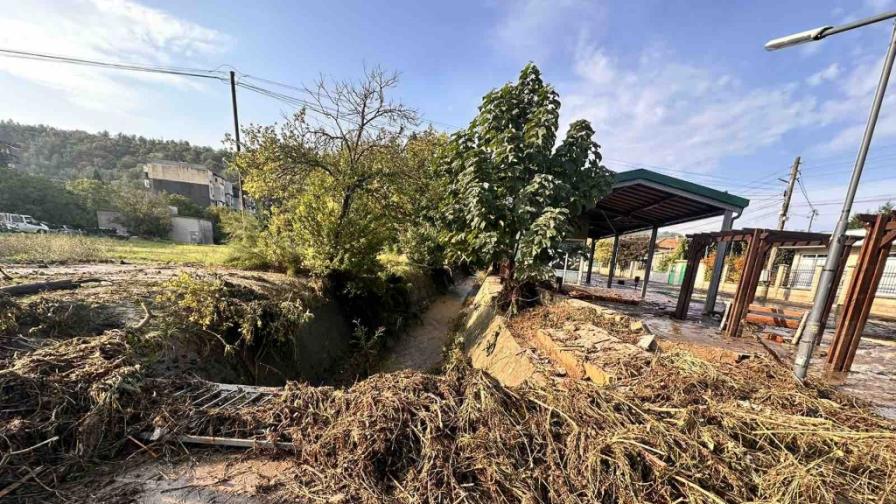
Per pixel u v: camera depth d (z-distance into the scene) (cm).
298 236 761
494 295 771
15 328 303
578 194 624
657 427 210
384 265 998
